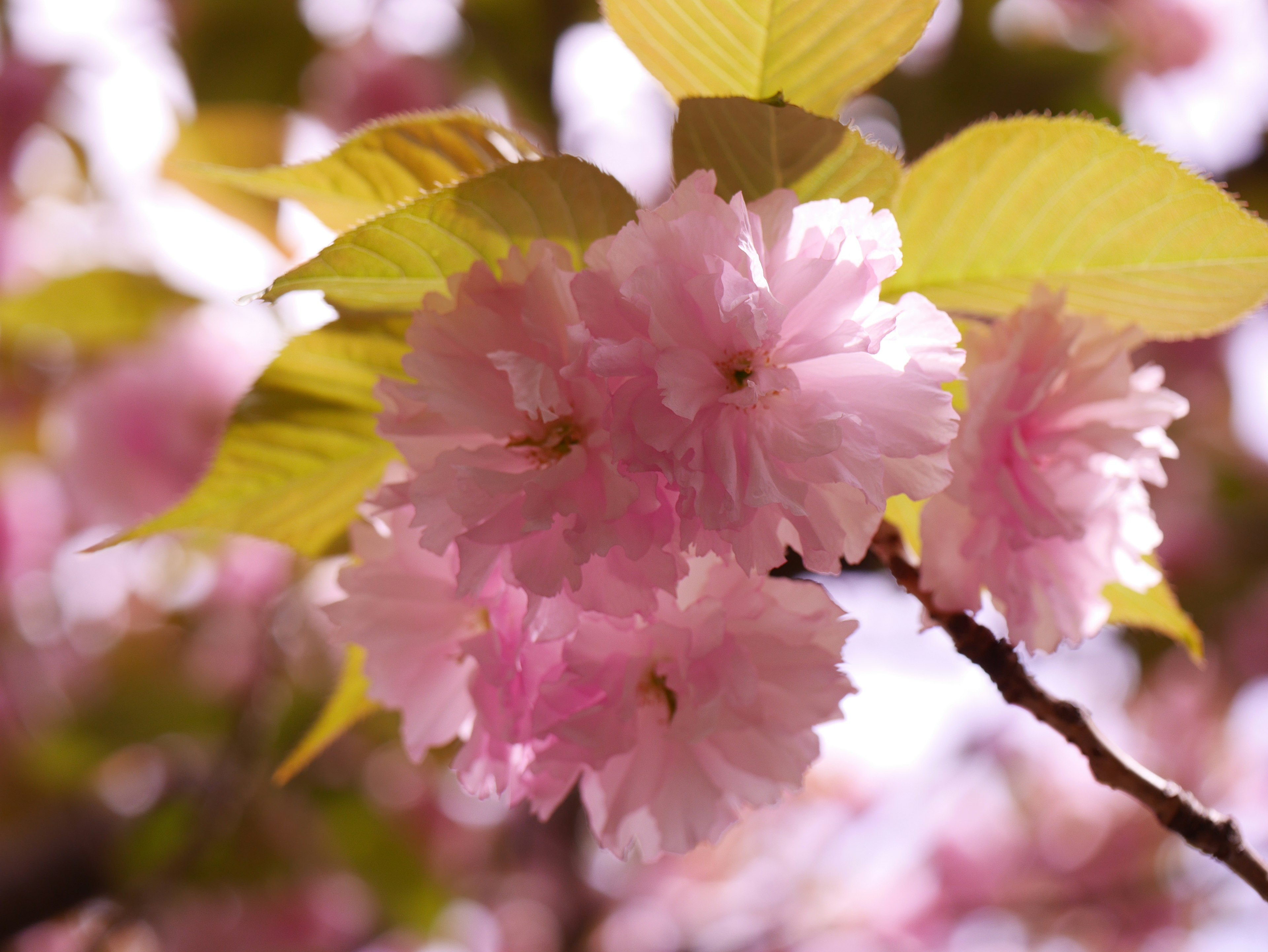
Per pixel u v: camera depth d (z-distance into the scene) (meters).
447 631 0.60
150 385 1.00
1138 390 0.61
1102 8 1.17
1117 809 1.54
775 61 0.60
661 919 1.56
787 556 0.63
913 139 1.13
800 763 0.59
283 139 0.99
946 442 0.57
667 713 0.59
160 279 1.07
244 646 1.20
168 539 1.16
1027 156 0.59
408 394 0.58
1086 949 1.48
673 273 0.57
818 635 0.59
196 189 0.97
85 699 1.25
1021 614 0.60
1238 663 1.35
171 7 1.17
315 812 1.17
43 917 1.06
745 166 0.59
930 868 1.54
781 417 0.57
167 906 1.05
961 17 1.11
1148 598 0.63
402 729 0.61
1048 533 0.59
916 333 0.57
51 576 1.33
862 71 0.60
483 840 1.33
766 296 0.56
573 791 1.30
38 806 1.21
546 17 1.16
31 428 1.29
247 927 1.16
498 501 0.58
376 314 0.60
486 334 0.58
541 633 0.58
